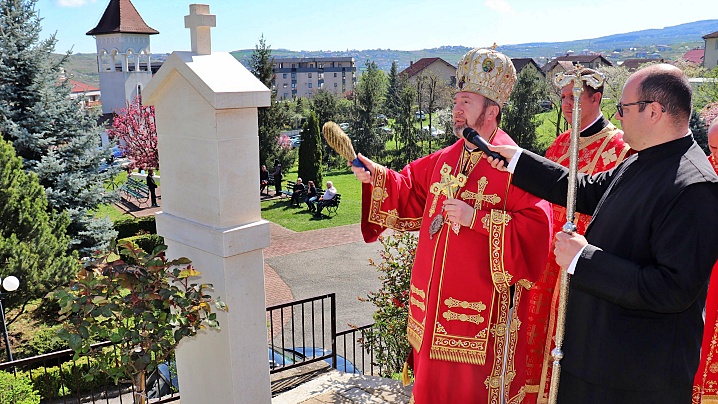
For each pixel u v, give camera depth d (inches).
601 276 74.9
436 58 2906.0
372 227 127.3
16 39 504.7
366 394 175.5
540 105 1264.8
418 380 118.6
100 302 126.3
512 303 115.4
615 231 79.8
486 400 114.6
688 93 76.7
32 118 506.6
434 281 114.8
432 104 1472.7
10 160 402.0
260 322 147.4
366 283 569.9
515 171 99.1
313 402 171.5
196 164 139.7
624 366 78.2
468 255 111.0
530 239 108.7
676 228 72.1
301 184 968.3
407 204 126.7
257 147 140.2
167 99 144.6
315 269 618.8
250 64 1210.6
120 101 1744.6
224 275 138.5
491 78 110.3
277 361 289.3
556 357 83.6
